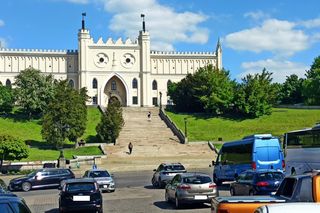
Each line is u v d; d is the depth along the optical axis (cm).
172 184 2653
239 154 3738
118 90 13175
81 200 2194
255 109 10000
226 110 10350
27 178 3991
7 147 5728
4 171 5800
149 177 4916
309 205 980
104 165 6228
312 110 10494
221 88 10556
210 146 7794
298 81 13312
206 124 9612
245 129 9044
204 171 5353
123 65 13062
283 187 1425
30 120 9750
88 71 12850
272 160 3538
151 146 7794
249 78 10438
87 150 7400
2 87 10375
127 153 7394
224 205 1387
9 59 12850
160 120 9794
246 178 2627
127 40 13112
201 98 10419
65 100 7262
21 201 1174
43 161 6238
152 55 13538
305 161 3316
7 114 10031
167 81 13612
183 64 13725
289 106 11331
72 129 7212
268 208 981
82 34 12850
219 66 13762
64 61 13175
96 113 10444
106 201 2945
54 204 2931
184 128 9281
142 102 13050
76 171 5641
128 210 2494
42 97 9912
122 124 8156
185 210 2450
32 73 10069
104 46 12975
